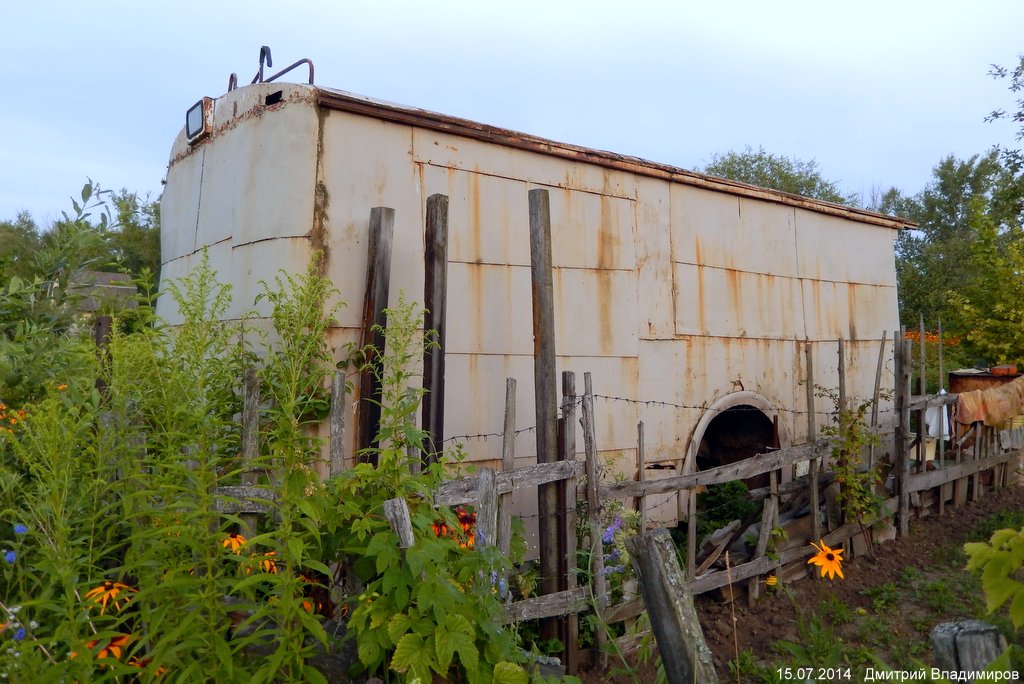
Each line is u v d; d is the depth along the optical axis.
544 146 5.91
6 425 3.57
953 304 14.44
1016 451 8.98
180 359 3.38
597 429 6.08
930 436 8.48
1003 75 9.52
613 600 4.86
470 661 2.61
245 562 2.49
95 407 3.04
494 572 3.83
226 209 5.31
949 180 30.25
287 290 4.78
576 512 4.89
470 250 5.51
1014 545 1.89
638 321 6.45
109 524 2.94
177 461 2.80
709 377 6.96
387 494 2.96
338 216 4.95
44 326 4.47
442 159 5.45
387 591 2.59
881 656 4.76
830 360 8.20
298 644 2.48
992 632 2.72
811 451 6.26
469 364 5.43
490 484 3.81
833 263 8.38
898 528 7.12
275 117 5.01
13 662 2.24
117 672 2.29
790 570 6.04
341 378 3.61
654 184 6.71
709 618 5.43
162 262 6.23
